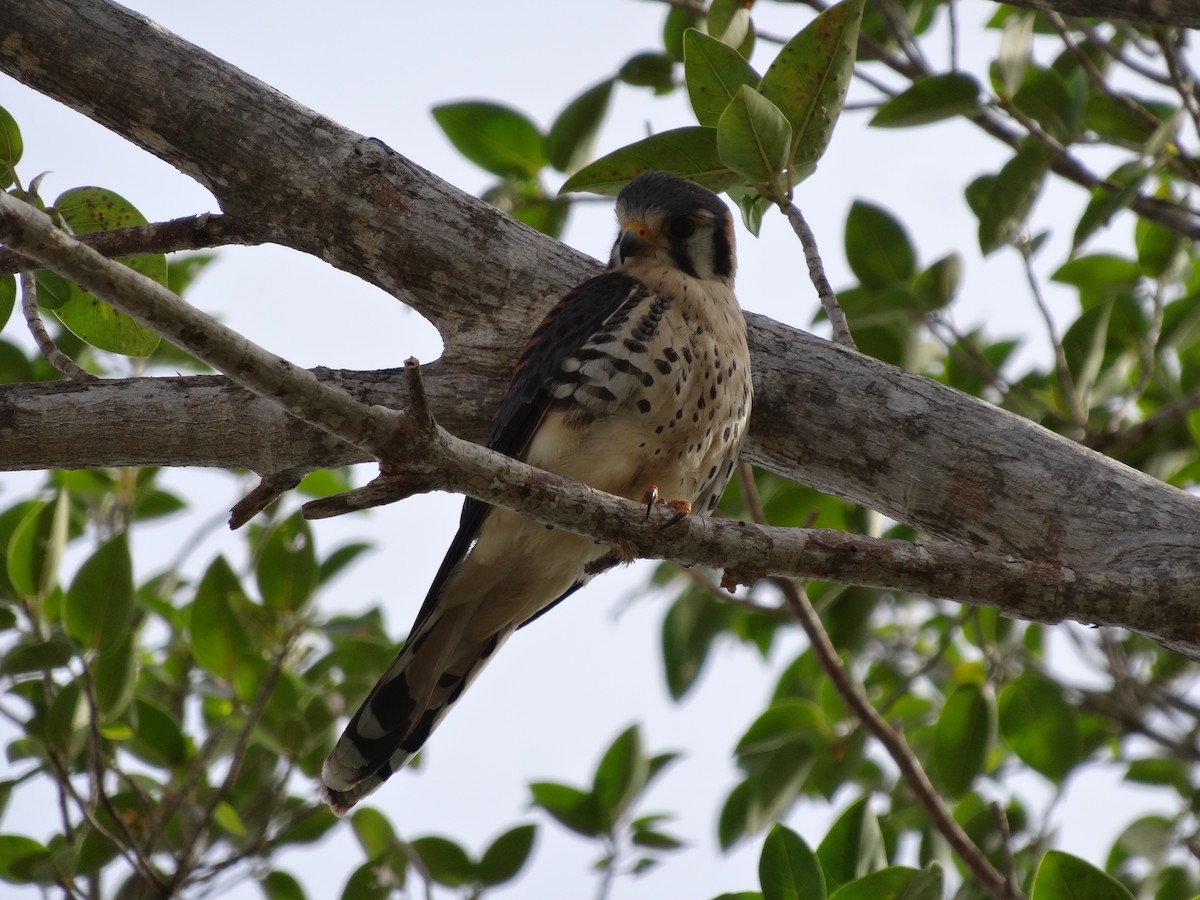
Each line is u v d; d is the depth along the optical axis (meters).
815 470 7.67
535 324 8.00
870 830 8.37
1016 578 6.13
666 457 8.01
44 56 7.79
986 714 9.45
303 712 9.77
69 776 8.74
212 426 7.52
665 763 10.04
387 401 7.98
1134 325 10.67
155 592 11.48
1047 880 7.29
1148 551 6.54
